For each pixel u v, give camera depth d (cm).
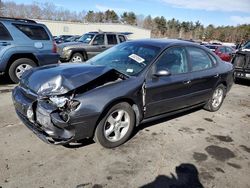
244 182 328
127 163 346
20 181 293
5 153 347
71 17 8125
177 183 314
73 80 336
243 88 953
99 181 305
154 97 421
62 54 1193
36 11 7438
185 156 378
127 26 4406
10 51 709
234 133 483
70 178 306
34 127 347
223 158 383
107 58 468
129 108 386
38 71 386
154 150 386
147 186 303
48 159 340
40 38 760
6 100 574
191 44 514
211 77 542
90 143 389
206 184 317
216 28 10225
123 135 391
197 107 571
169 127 480
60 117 320
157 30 10544
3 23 702
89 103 333
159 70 410
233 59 1022
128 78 390
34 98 344
